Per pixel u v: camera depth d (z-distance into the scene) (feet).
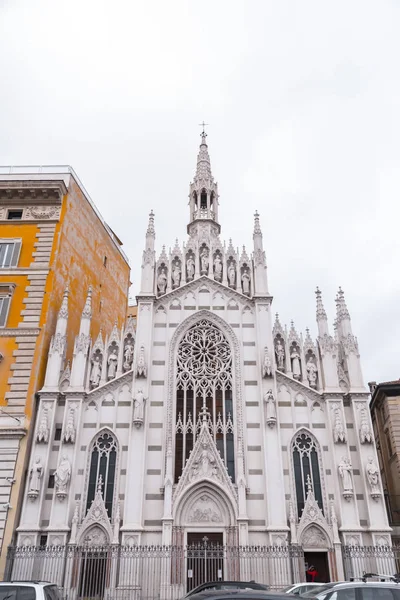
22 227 142.92
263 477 117.29
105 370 129.59
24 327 128.77
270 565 107.34
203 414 122.93
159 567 107.65
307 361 131.34
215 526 112.68
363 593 56.39
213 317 136.36
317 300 136.36
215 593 34.04
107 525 111.04
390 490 155.84
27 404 120.78
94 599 105.50
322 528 111.45
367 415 121.08
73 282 148.05
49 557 105.81
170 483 114.93
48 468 116.37
